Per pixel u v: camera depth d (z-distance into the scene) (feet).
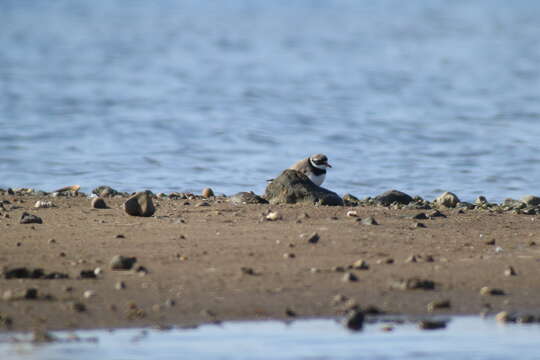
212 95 486.79
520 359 99.30
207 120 386.52
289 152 306.76
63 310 109.29
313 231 147.23
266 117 399.65
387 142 330.13
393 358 100.01
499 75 597.93
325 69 641.40
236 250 134.51
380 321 110.01
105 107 425.69
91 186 239.91
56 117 387.34
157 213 164.14
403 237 144.87
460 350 102.47
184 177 253.85
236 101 460.96
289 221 155.94
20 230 146.30
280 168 274.98
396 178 256.32
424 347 103.04
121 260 124.67
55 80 545.03
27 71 592.60
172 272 123.65
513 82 554.87
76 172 261.65
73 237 141.69
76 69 616.39
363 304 113.80
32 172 261.85
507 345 103.91
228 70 630.74
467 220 161.38
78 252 132.57
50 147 307.58
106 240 139.85
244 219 157.69
